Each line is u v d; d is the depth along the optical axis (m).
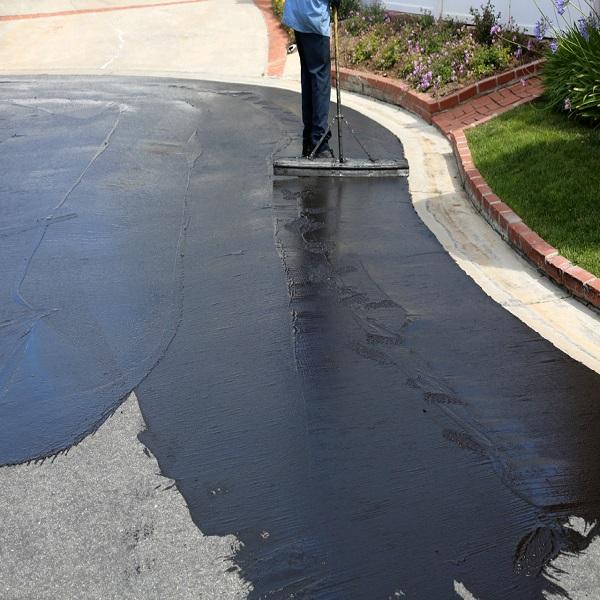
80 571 3.22
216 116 10.05
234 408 4.24
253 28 15.48
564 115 8.42
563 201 6.41
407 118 10.00
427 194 7.38
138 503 3.59
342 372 4.53
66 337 4.94
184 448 3.95
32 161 8.31
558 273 5.47
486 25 10.80
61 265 5.91
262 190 7.46
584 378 4.43
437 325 5.01
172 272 5.79
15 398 4.37
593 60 8.34
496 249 6.14
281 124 9.62
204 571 3.20
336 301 5.34
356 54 11.94
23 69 13.77
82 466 3.84
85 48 14.92
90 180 7.71
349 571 3.18
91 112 10.29
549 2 10.23
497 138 8.11
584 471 3.71
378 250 6.14
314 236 6.41
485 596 3.05
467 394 4.31
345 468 3.77
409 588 3.09
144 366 4.64
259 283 5.61
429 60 10.69
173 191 7.44
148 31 15.83
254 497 3.60
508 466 3.75
